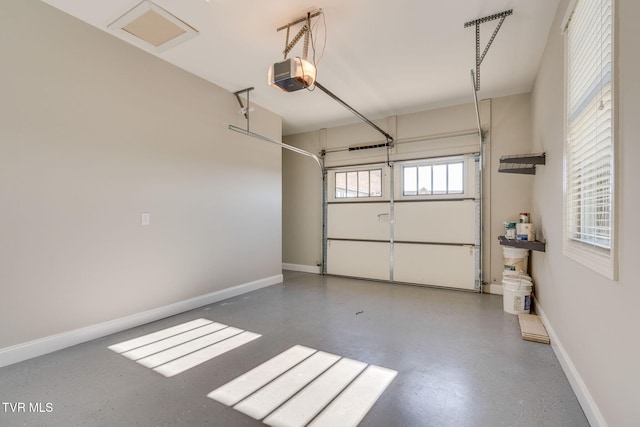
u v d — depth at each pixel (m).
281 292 4.43
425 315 3.40
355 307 3.70
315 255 5.96
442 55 3.17
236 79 3.76
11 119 2.24
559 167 2.43
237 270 4.25
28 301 2.32
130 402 1.80
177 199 3.43
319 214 5.89
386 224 5.20
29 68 2.32
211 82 3.84
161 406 1.76
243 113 4.31
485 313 3.47
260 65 3.41
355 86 3.95
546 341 2.63
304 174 6.08
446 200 4.71
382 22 2.62
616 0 1.33
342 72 3.56
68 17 2.54
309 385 1.99
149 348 2.53
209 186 3.82
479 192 4.44
